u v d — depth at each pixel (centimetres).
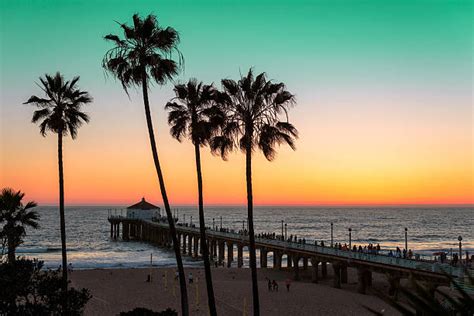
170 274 6016
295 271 5903
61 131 2948
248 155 2339
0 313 1798
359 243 13612
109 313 3788
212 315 2383
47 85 2930
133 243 12506
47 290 1923
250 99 2338
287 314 3791
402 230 19125
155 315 2256
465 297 533
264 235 7519
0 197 3014
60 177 2947
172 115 2495
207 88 2464
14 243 3048
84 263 8050
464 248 11775
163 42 2297
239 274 6203
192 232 9356
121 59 2283
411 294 549
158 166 2377
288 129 2334
